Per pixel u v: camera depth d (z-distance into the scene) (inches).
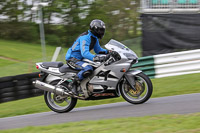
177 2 1482.5
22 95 1254.3
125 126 579.8
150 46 1397.6
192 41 1365.7
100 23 800.9
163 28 1382.9
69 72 834.2
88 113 796.0
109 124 609.3
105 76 802.8
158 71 1295.5
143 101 796.0
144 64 1301.7
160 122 585.6
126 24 2326.5
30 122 769.6
